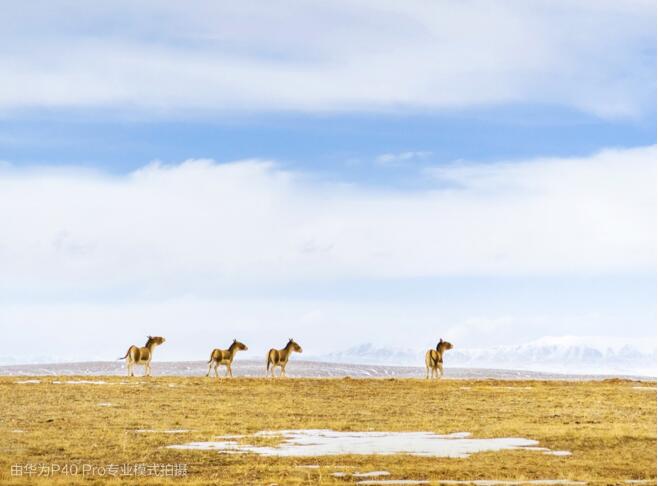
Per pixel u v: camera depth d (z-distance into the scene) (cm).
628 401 5584
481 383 6975
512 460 3403
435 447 3712
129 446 3747
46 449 3675
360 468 3241
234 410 5025
